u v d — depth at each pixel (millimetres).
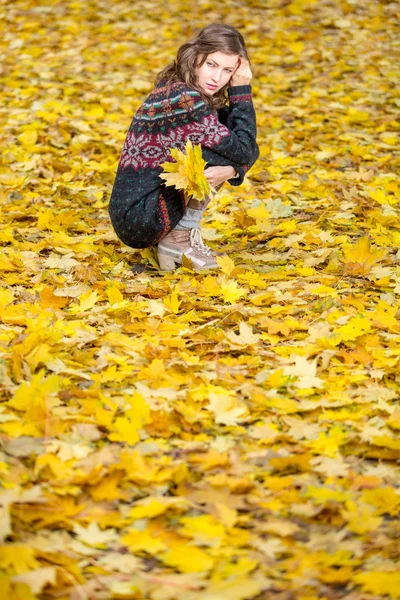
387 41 9539
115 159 6219
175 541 2211
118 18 10328
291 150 6523
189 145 3887
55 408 2795
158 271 4367
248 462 2570
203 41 4016
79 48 9156
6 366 3062
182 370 3150
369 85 8188
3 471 2416
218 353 3342
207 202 4266
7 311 3557
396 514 2361
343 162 6211
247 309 3764
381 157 6395
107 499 2346
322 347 3334
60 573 2045
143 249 4590
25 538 2156
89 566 2115
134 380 3059
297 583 2076
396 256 4508
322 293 3951
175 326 3516
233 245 4781
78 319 3645
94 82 8102
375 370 3189
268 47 9289
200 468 2516
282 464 2521
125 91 7812
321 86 8141
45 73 8250
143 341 3393
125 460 2443
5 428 2664
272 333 3490
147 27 10008
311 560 2143
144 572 2109
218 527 2227
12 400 2771
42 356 3084
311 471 2533
